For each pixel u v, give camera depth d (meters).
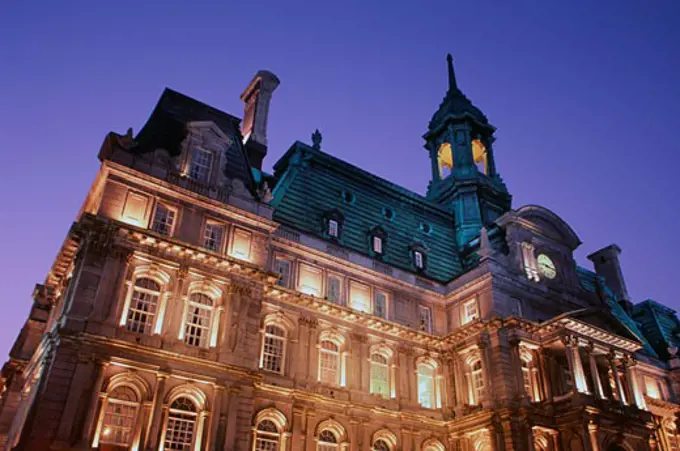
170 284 36.72
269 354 41.72
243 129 56.19
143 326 35.25
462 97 77.50
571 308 54.50
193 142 42.59
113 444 31.25
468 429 45.91
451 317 52.38
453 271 56.81
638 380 59.44
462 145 71.62
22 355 44.38
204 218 40.12
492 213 64.69
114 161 37.75
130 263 35.72
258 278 39.81
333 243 48.84
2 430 41.88
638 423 46.50
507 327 47.91
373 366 46.62
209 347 36.56
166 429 33.00
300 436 40.00
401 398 46.31
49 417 29.78
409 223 58.25
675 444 58.22
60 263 40.41
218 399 34.81
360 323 46.69
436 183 71.25
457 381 48.97
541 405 45.34
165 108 43.81
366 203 55.88
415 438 45.56
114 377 32.44
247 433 34.91
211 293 38.31
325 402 42.22
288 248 45.94
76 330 32.19
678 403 60.50
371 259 50.44
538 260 55.50
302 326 43.81
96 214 36.91
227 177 43.38
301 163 53.78
